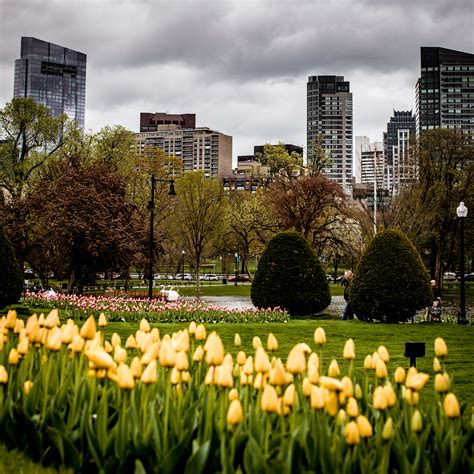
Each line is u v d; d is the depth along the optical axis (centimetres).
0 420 510
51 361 517
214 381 434
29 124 3972
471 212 4222
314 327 1653
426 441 438
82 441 453
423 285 1817
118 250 2589
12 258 1738
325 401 414
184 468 420
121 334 1446
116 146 4303
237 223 4978
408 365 1083
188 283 6562
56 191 2597
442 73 17400
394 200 4247
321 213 3969
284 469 369
